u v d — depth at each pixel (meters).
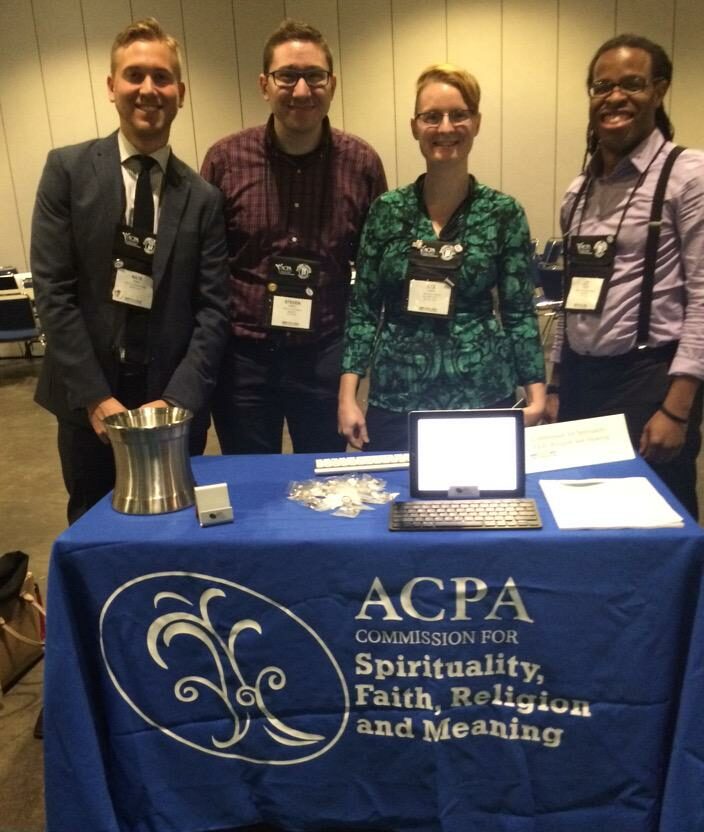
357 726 1.55
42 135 6.88
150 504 1.58
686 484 2.10
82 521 1.56
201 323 2.06
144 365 2.04
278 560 1.45
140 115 1.93
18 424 5.25
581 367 2.13
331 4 6.46
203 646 1.52
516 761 1.52
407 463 1.81
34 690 2.28
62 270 1.98
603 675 1.45
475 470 1.59
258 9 6.51
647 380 2.00
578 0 6.21
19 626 2.35
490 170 6.70
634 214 1.96
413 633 1.47
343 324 2.37
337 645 1.50
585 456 1.75
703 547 1.35
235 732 1.57
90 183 1.95
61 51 6.66
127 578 1.49
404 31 6.45
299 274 2.24
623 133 1.97
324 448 2.44
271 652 1.52
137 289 1.98
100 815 1.52
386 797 1.58
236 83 6.68
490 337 2.05
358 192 2.30
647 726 1.45
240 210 2.25
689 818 1.42
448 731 1.52
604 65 1.96
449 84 1.90
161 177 2.01
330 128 2.29
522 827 1.55
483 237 1.99
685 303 1.97
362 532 1.46
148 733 1.57
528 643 1.46
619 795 1.50
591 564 1.39
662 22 6.17
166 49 1.95
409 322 2.06
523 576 1.42
